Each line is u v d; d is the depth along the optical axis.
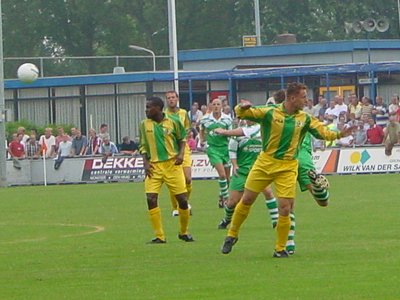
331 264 19.92
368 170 51.78
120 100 71.38
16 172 56.88
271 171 21.05
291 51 77.12
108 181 55.25
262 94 67.19
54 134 66.12
